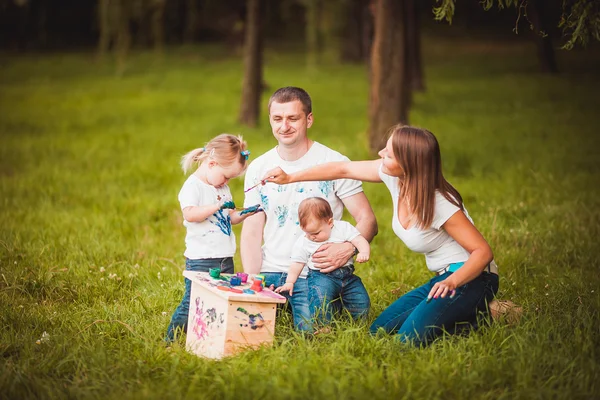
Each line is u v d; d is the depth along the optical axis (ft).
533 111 55.31
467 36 133.59
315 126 49.37
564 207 26.86
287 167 16.33
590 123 49.29
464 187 31.48
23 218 26.27
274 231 16.21
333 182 16.25
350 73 88.07
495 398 12.43
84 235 23.80
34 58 103.96
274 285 15.90
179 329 15.57
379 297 18.08
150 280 19.56
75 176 34.45
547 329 14.73
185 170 15.71
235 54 110.63
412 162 14.43
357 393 12.02
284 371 12.85
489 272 15.29
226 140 15.42
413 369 13.16
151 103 62.44
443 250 15.12
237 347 13.87
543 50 78.59
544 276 19.42
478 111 55.93
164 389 12.51
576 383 12.60
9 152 40.47
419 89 67.15
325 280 15.64
